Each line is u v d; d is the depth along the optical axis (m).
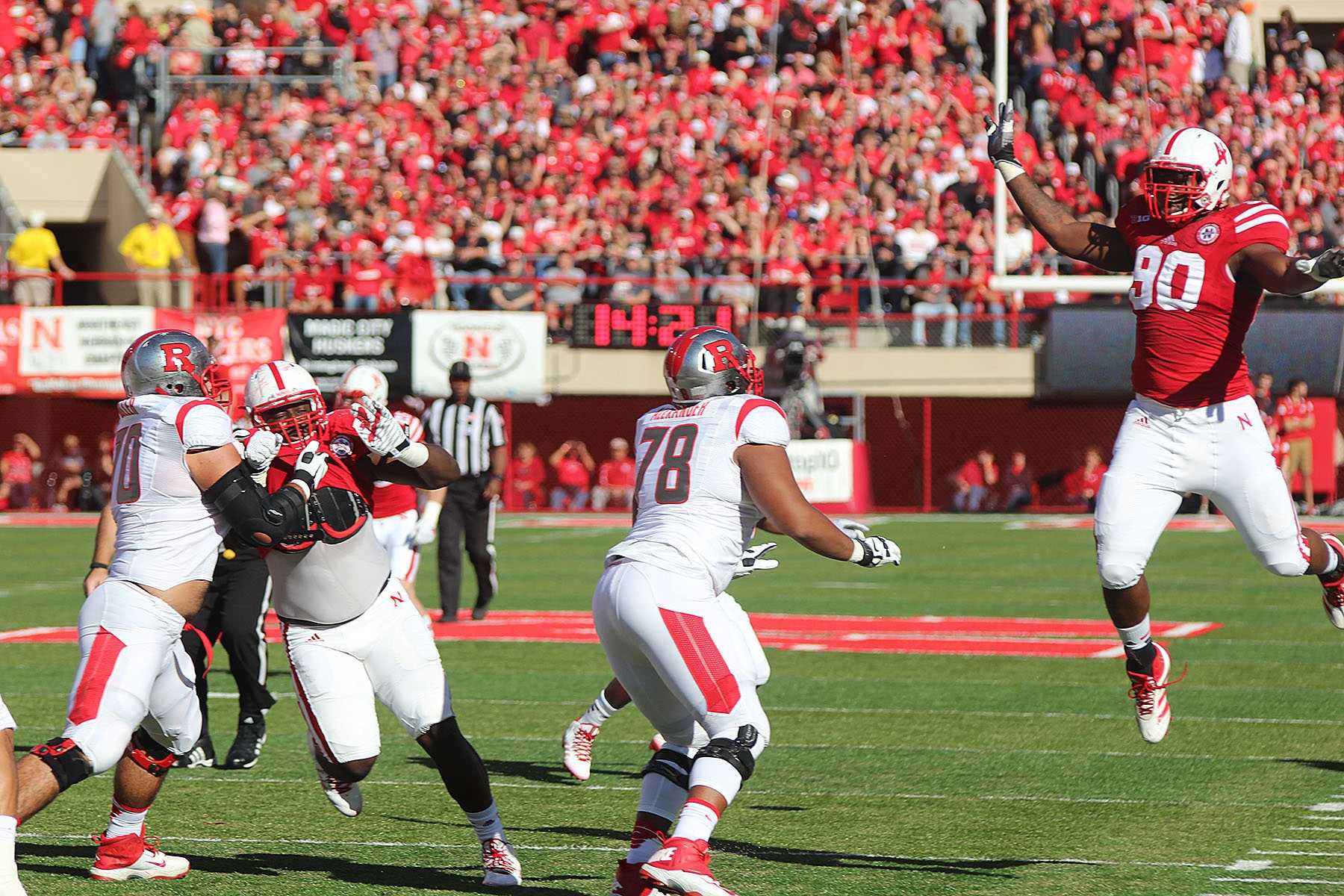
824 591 38.09
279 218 62.25
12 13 70.56
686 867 11.85
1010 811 17.08
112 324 57.06
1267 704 23.38
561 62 69.69
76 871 14.70
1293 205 64.38
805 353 56.62
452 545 32.25
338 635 14.09
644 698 13.19
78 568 42.81
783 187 63.22
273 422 14.39
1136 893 13.80
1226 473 15.76
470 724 22.41
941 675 26.23
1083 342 56.44
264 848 15.67
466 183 63.47
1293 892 13.79
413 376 57.00
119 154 66.19
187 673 14.27
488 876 14.27
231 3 71.56
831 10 69.81
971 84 68.69
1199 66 71.00
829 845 15.65
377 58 69.94
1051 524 54.66
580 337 58.34
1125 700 23.89
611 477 61.22
